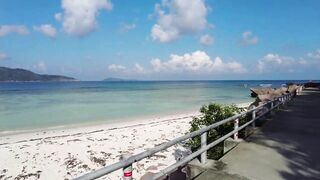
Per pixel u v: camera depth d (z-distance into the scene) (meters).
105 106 46.19
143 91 97.12
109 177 13.05
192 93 83.50
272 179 6.85
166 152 16.25
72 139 20.89
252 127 12.70
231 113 12.27
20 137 22.72
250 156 8.62
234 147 9.66
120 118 32.91
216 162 7.78
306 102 27.67
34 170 14.49
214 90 104.50
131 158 4.78
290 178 6.95
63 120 31.67
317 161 8.27
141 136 21.45
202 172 7.18
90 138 21.05
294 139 11.01
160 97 66.62
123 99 60.62
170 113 37.16
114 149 17.92
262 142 10.44
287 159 8.41
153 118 32.47
